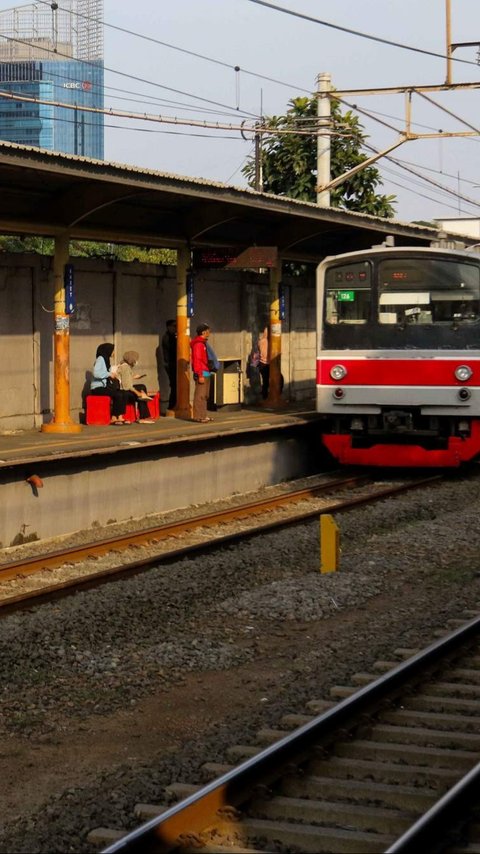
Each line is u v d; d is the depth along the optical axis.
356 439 19.17
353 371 18.42
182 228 18.89
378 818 5.25
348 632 9.12
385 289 18.27
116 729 6.85
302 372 25.64
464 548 12.83
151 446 15.38
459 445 18.19
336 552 11.45
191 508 16.52
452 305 18.02
